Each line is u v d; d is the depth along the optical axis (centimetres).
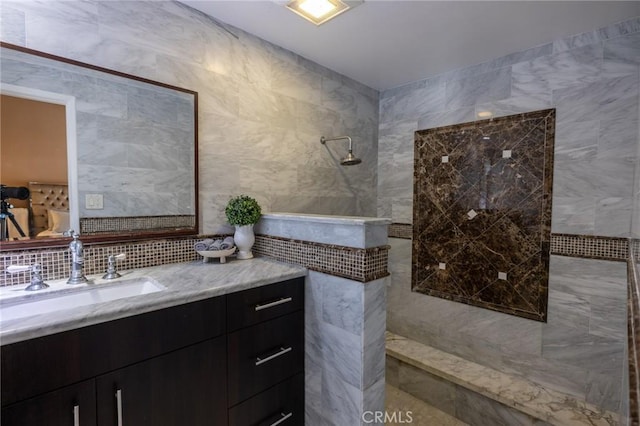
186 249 167
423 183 251
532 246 196
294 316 152
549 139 189
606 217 171
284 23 178
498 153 210
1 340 79
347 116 253
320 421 154
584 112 177
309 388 158
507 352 206
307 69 221
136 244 150
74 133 133
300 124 220
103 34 138
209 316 120
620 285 167
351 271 138
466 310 225
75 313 93
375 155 279
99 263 140
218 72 176
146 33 150
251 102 191
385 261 144
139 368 103
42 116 126
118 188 145
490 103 214
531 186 196
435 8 159
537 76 194
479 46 197
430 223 246
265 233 184
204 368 119
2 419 80
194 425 117
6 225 119
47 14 125
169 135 159
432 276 244
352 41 196
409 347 240
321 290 151
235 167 186
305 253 158
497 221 211
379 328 142
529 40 188
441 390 202
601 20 166
